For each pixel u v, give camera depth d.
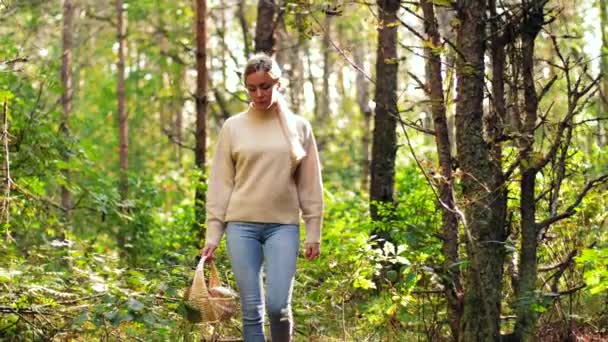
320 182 5.54
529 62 5.52
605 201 7.12
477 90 5.41
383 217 8.81
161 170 24.25
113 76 26.92
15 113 9.89
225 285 7.36
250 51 16.28
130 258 11.27
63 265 8.45
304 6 6.31
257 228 5.39
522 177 5.53
